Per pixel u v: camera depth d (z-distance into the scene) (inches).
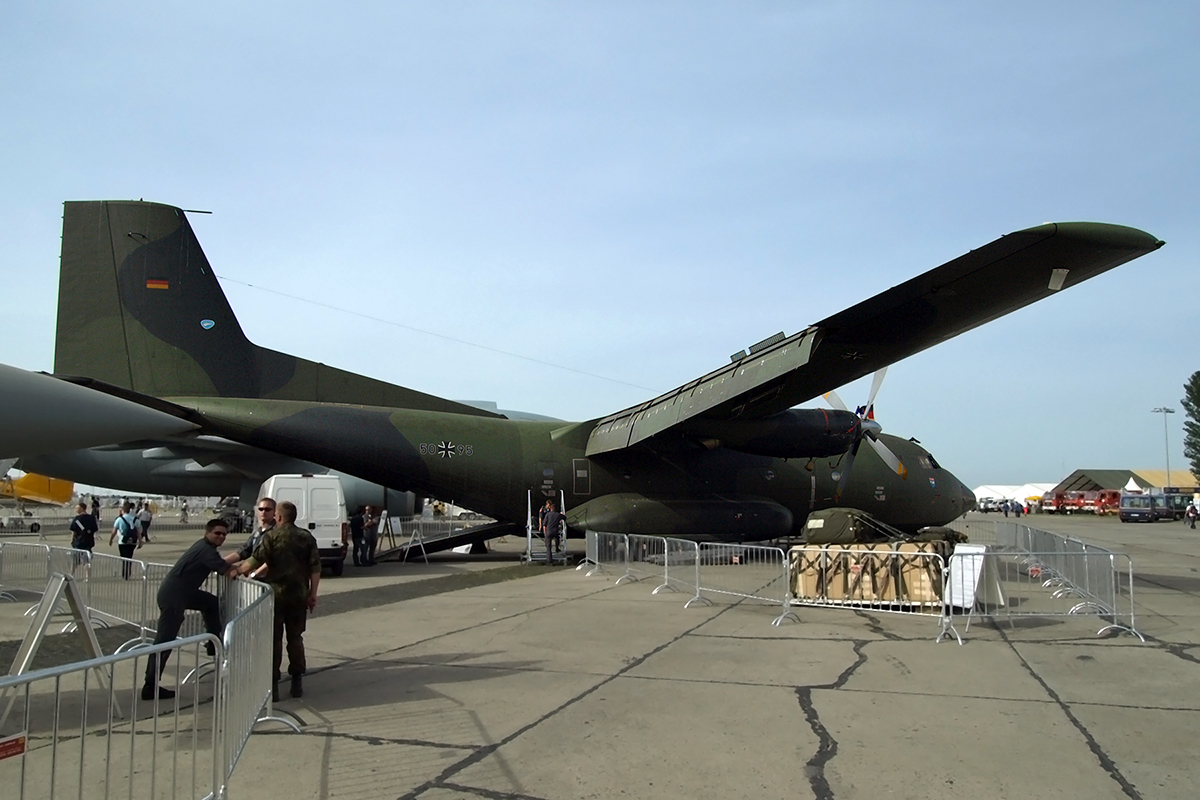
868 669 327.3
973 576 424.8
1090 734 241.8
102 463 1263.5
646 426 727.7
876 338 611.8
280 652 289.6
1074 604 502.9
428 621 446.3
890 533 548.4
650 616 459.5
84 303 707.4
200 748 236.5
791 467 850.8
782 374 597.0
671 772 211.6
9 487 2100.1
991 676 314.7
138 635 415.5
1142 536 1380.4
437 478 759.1
